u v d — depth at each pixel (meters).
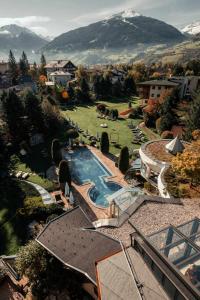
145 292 10.68
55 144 47.50
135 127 71.69
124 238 19.77
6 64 130.88
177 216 22.25
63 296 19.31
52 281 19.48
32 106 57.75
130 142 60.97
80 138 62.44
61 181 39.28
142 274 11.62
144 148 39.72
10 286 21.09
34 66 148.00
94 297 18.81
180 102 82.94
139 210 23.16
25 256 20.25
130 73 133.25
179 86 90.88
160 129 65.06
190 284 9.49
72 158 52.53
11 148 53.47
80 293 19.20
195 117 56.53
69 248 18.84
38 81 116.50
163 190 27.86
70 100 98.75
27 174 44.53
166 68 160.12
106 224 21.61
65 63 152.12
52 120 61.88
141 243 12.34
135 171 43.44
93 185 41.62
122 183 42.19
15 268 22.55
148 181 38.12
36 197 36.72
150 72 149.25
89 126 72.19
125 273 11.81
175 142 37.25
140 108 83.12
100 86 108.56
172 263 10.43
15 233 30.38
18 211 33.09
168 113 65.38
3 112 54.09
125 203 30.09
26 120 58.31
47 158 51.62
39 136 59.34
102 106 86.62
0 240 29.62
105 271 12.15
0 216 33.88
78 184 42.09
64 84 123.62
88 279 17.48
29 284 20.53
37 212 32.47
